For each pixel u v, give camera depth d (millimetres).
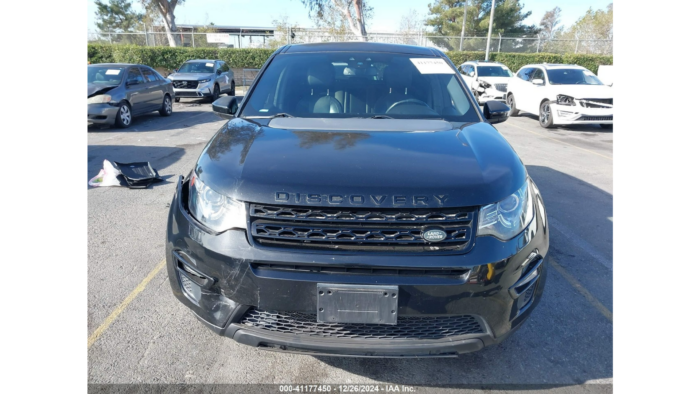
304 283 1824
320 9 27219
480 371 2375
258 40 27062
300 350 1933
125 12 44594
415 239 1848
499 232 1921
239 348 2496
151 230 4105
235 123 2730
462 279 1844
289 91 3104
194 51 24531
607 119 10242
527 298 2105
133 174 5559
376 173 1947
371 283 1805
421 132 2492
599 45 27766
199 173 2148
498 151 2297
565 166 7086
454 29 42156
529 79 12500
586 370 2393
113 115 9797
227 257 1893
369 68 3271
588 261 3721
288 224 1872
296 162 2041
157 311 2812
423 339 1918
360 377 2309
